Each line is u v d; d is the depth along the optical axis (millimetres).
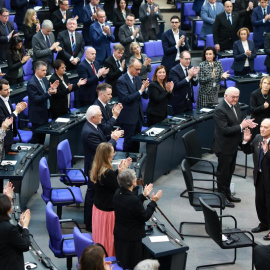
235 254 25172
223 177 29969
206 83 36688
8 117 28844
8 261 19000
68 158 29125
